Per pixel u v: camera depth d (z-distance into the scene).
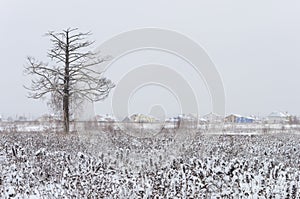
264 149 16.66
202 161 12.98
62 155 14.52
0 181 10.34
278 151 16.16
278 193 8.91
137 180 10.09
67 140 19.81
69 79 30.83
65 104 30.75
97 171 11.34
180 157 13.66
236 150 16.28
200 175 10.34
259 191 8.75
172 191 9.06
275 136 24.81
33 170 11.55
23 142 19.00
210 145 17.34
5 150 15.81
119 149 15.51
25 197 8.91
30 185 10.05
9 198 8.75
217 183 9.57
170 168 11.83
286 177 10.43
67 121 30.22
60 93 31.00
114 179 10.30
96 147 16.53
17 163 12.95
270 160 13.23
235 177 10.23
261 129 33.88
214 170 10.81
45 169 11.84
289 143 19.52
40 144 18.34
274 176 10.71
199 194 8.77
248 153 15.52
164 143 17.70
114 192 8.87
